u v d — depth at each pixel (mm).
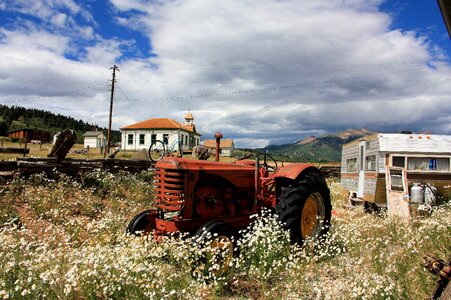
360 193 12086
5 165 8891
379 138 10477
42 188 8398
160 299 3416
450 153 10555
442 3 1837
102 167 11016
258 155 6320
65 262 3938
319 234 6340
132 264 3590
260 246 4809
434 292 2967
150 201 9734
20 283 3301
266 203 6191
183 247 4184
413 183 10305
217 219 5230
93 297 3455
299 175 6246
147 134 44031
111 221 5590
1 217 6707
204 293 4027
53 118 146875
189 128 49094
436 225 6012
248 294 4234
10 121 128250
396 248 5609
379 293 3781
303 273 4488
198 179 5086
